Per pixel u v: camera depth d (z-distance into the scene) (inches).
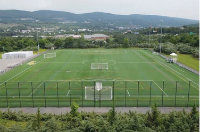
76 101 1617.9
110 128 1071.0
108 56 3774.6
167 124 1141.1
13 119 1339.8
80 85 1999.3
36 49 4867.1
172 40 5290.4
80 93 1781.5
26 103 1592.0
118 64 3006.9
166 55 3959.2
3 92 1820.9
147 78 2237.9
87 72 2517.2
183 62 3238.2
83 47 5216.5
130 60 3339.1
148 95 1737.2
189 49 4097.0
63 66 2881.4
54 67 2819.9
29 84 2043.6
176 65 2930.6
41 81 2143.2
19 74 2452.0
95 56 3784.5
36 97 1702.8
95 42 5580.7
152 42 5556.1
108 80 2154.3
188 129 1082.1
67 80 2174.0
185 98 1668.3
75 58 3565.5
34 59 3481.8
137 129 1075.3
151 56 3747.5
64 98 1680.6
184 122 1125.7
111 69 2677.2
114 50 4675.2
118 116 1195.3
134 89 1878.7
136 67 2797.7
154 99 1654.8
